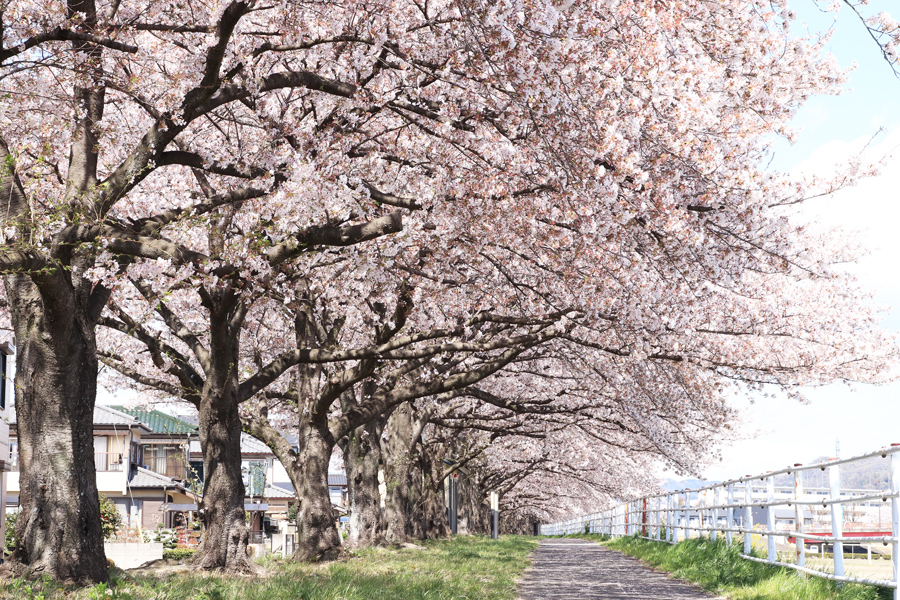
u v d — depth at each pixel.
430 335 14.27
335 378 15.59
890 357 15.52
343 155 11.43
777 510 18.12
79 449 9.88
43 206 11.95
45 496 9.62
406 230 11.26
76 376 9.95
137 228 10.66
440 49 9.65
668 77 8.80
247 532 12.99
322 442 16.30
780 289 15.25
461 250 12.52
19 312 9.96
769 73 9.62
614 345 14.89
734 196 10.07
